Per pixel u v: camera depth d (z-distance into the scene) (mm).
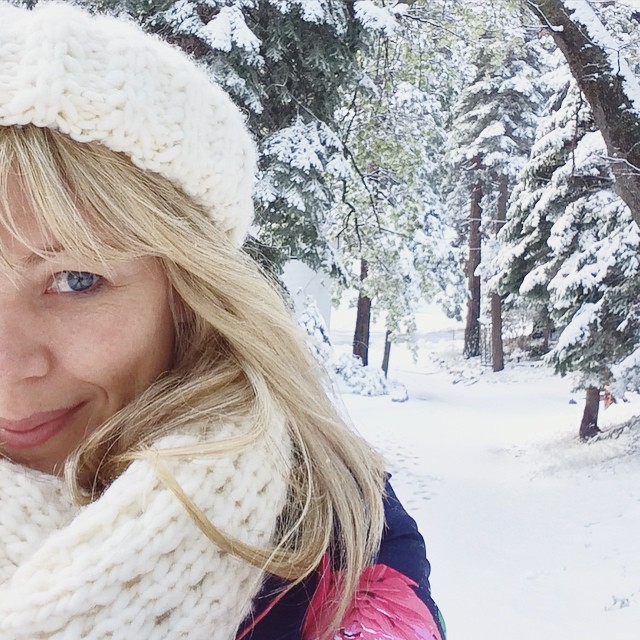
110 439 772
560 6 4805
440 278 18250
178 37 5168
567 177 10375
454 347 25719
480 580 5746
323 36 5559
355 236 8828
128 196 716
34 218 683
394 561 860
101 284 752
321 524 805
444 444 11227
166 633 635
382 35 5711
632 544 6133
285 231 5781
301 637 771
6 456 769
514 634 4770
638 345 8891
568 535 6711
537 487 8445
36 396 730
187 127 749
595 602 5148
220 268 808
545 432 12070
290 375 868
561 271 9852
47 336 724
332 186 6957
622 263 9125
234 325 834
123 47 708
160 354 816
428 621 789
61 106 661
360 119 7730
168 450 710
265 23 5488
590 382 9648
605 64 4777
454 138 21516
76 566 622
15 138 671
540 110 20953
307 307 8992
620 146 4805
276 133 5617
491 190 22984
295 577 756
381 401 14750
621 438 9844
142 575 640
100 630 612
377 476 958
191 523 672
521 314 20391
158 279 792
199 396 808
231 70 5070
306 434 864
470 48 7543
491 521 7293
